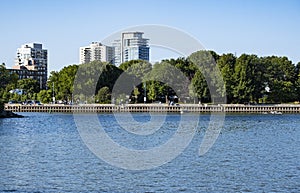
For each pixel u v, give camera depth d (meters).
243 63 182.12
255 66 188.50
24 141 90.44
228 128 122.50
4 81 186.75
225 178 53.69
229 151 75.31
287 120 153.12
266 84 192.62
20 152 73.75
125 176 54.50
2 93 193.12
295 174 55.69
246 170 58.34
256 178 53.62
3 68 185.12
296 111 184.75
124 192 47.66
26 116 172.38
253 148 79.62
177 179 53.19
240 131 113.94
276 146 82.69
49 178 53.66
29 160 65.81
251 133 108.88
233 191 48.03
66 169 58.75
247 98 182.62
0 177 54.03
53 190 48.25
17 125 133.62
